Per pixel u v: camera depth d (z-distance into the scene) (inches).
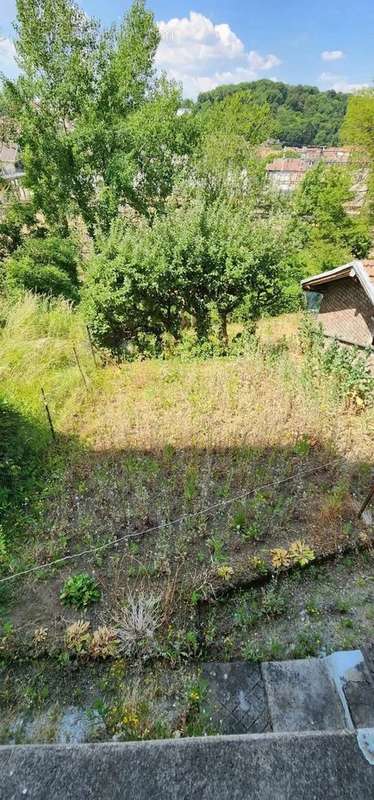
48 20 499.2
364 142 752.3
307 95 2628.0
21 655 110.9
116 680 106.3
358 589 131.2
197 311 334.3
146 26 581.9
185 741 46.5
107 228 622.2
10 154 968.3
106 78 555.5
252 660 111.1
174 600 124.6
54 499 169.5
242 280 310.0
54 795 42.3
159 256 305.6
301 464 185.2
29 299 369.4
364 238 778.2
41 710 100.7
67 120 580.7
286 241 339.6
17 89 537.6
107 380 271.7
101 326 319.0
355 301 286.2
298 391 234.5
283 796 41.6
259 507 159.8
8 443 187.0
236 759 44.6
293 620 122.2
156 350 334.0
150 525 155.0
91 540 147.6
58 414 228.5
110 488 171.8
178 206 413.4
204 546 145.2
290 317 443.5
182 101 647.8
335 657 105.4
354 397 230.7
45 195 619.5
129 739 93.7
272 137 1037.8
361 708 93.1
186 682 105.6
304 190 832.3
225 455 193.6
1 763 44.9
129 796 42.2
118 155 587.2
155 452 196.4
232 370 271.9
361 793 41.8
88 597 125.3
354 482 175.3
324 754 44.7
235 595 129.1
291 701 99.4
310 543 143.8
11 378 251.9
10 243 597.0
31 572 134.5
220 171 741.9
